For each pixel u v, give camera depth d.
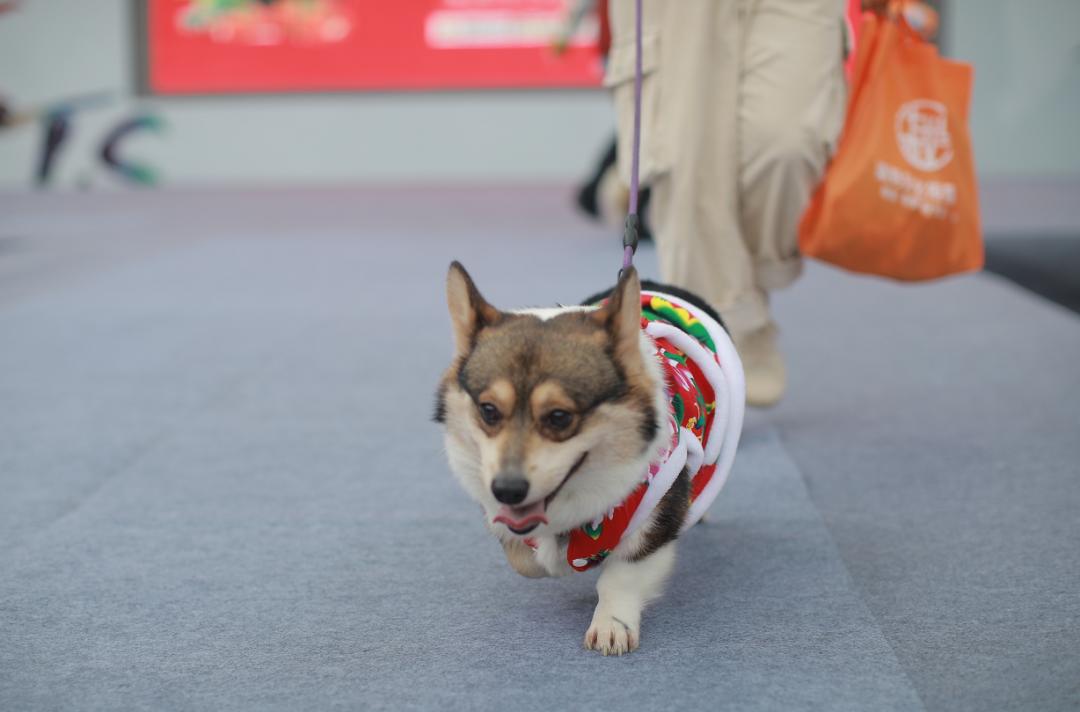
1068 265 7.96
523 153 15.33
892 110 3.78
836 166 3.76
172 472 3.93
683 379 2.62
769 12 3.65
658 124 3.71
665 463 2.44
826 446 4.09
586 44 14.95
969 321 6.23
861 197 3.71
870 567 3.02
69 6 15.09
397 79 15.20
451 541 3.25
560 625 2.69
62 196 14.25
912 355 5.47
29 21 15.13
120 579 3.02
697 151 3.67
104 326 6.40
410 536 3.30
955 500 3.51
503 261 8.50
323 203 12.93
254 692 2.39
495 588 2.92
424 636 2.65
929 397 4.71
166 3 15.07
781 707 2.28
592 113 15.15
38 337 6.12
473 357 2.43
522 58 15.08
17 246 9.76
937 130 3.81
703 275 3.81
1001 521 3.32
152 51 15.22
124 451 4.18
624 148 3.88
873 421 4.39
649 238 9.13
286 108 15.31
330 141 15.38
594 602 2.82
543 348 2.36
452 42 15.06
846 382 4.99
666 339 2.73
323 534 3.33
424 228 10.62
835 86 3.70
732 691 2.35
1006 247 8.78
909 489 3.62
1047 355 5.38
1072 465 3.79
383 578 3.00
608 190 9.84
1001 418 4.37
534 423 2.31
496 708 2.29
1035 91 14.20
